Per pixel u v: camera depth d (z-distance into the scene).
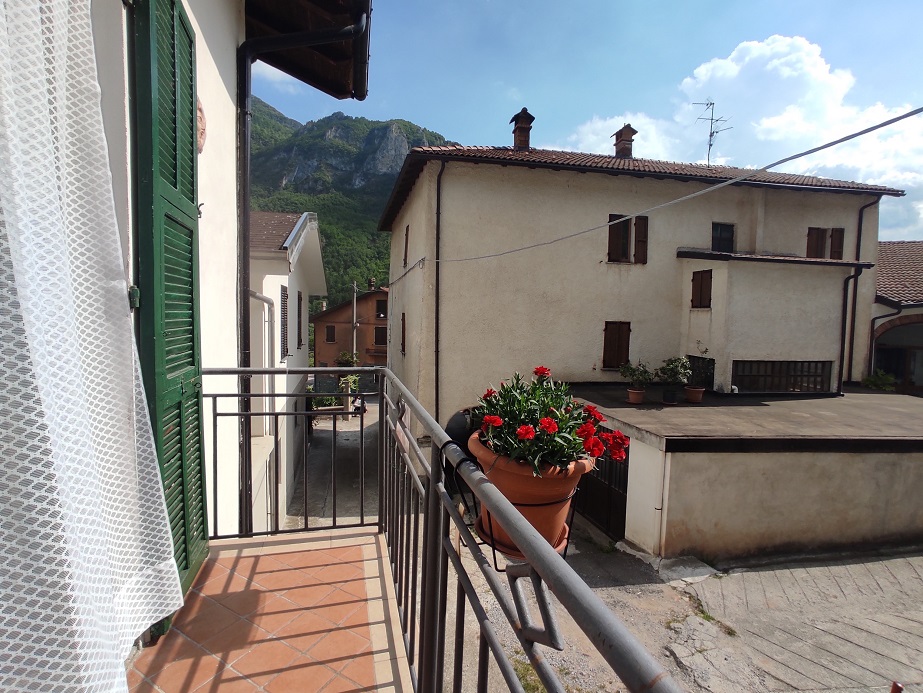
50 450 0.81
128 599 1.29
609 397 8.90
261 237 7.26
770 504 5.88
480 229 9.43
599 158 10.94
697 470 5.75
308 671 1.62
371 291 27.98
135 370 1.30
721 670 3.76
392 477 2.20
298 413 2.65
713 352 9.43
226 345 3.30
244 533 2.59
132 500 1.30
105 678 0.86
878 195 11.20
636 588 5.18
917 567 5.63
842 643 4.17
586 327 10.04
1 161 0.77
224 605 1.97
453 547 1.18
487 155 8.98
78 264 1.11
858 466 5.99
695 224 10.45
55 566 0.82
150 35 1.53
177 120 1.82
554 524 2.01
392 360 14.97
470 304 9.46
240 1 3.64
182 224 1.89
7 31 0.79
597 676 3.60
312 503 8.95
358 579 2.19
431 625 1.34
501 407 2.20
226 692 1.52
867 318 11.68
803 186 10.48
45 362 0.82
